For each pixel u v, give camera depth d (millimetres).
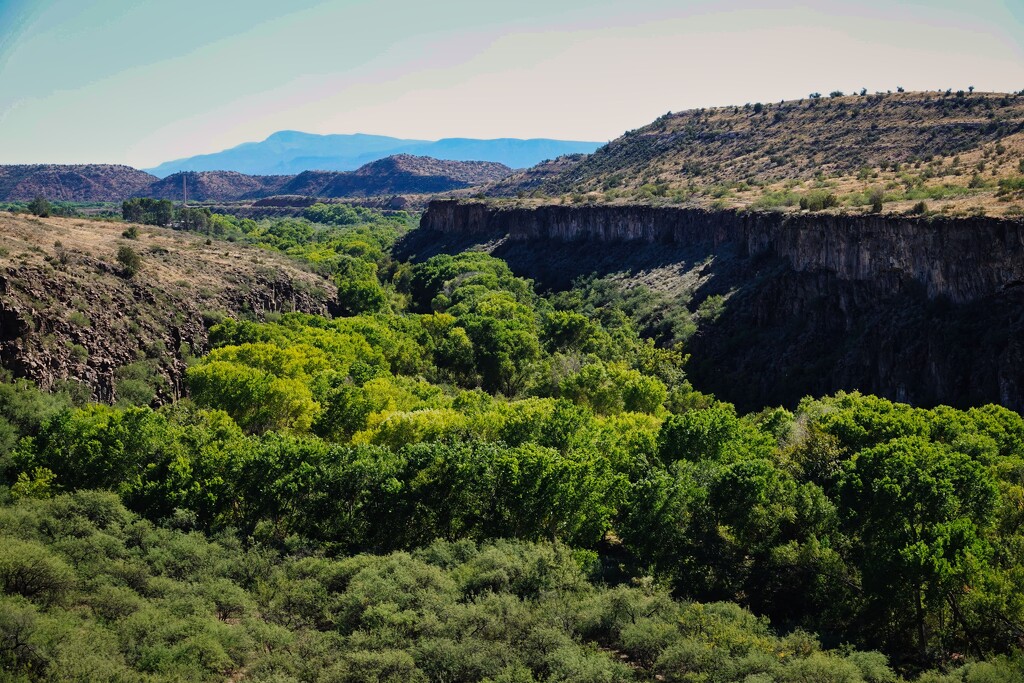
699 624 36625
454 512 48500
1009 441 56812
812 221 103188
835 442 54031
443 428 59875
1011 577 35844
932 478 40438
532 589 40156
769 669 32188
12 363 63000
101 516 45281
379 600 37938
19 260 76000
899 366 85250
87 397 67438
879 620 37844
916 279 89125
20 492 47438
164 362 81938
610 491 48469
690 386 93938
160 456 52781
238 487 49906
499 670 32500
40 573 36031
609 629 37250
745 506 44500
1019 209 81938
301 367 81938
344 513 48656
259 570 42562
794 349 98562
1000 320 79438
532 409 63188
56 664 29188
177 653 31766
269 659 32781
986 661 32781
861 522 42625
